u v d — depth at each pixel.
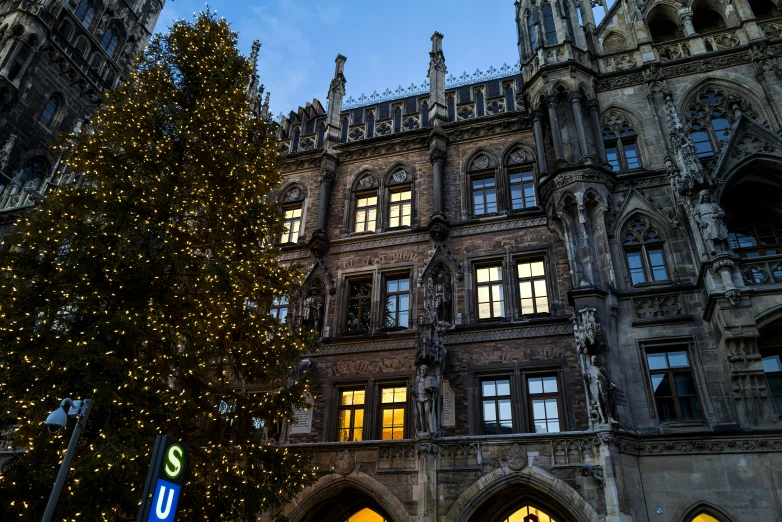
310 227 26.73
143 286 16.67
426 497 17.89
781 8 25.05
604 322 19.45
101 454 12.70
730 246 20.03
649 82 23.89
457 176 25.56
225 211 19.25
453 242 23.94
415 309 23.02
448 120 27.30
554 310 21.31
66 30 45.53
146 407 14.52
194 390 17.08
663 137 22.75
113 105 19.55
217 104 20.38
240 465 16.56
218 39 22.62
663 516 16.67
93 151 18.45
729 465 16.80
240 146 20.50
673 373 18.92
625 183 22.06
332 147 28.27
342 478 19.20
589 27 26.47
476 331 21.66
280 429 21.89
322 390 22.30
